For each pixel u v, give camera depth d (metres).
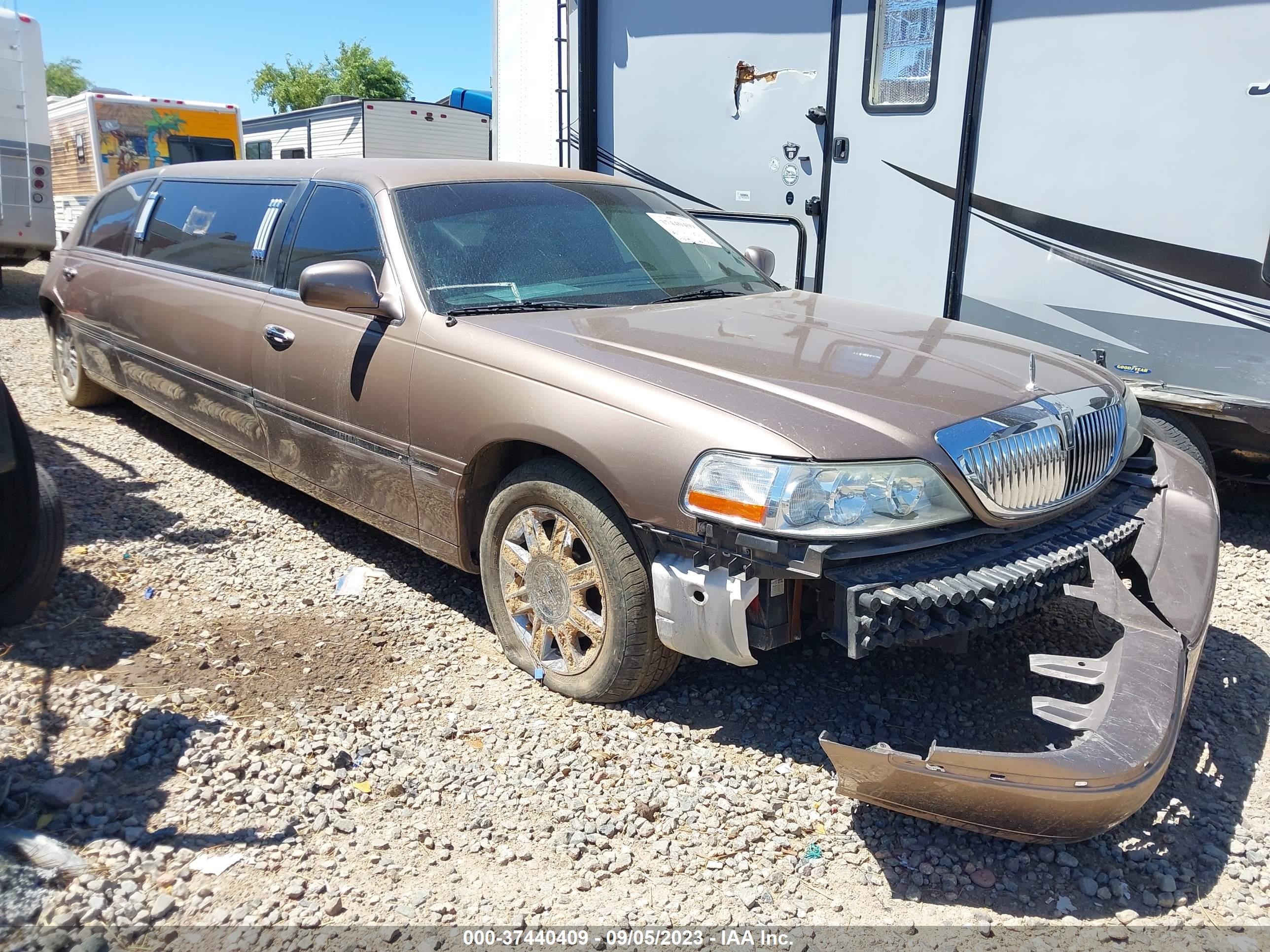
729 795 2.86
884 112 5.80
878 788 2.55
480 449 3.36
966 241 5.61
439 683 3.43
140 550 4.48
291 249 4.43
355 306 3.69
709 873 2.57
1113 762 2.39
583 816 2.78
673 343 3.29
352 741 3.07
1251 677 3.62
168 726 3.06
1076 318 5.26
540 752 3.05
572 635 3.28
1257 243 4.59
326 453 4.11
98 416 6.76
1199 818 2.83
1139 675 2.63
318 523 4.92
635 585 3.03
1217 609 4.19
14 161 11.95
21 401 7.07
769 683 3.47
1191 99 4.70
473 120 20.95
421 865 2.57
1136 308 5.04
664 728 3.18
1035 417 2.99
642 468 2.87
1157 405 4.91
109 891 2.40
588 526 3.07
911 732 3.20
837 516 2.60
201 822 2.68
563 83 7.43
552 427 3.09
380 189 4.06
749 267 4.69
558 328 3.44
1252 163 4.57
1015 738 3.18
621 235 4.30
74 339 6.38
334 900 2.42
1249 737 3.24
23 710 3.13
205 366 4.83
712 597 2.75
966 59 5.41
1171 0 4.68
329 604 4.02
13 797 2.71
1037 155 5.25
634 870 2.58
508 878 2.54
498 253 3.91
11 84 11.81
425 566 4.41
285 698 3.29
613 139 7.30
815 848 2.68
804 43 6.11
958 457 2.75
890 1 5.66
